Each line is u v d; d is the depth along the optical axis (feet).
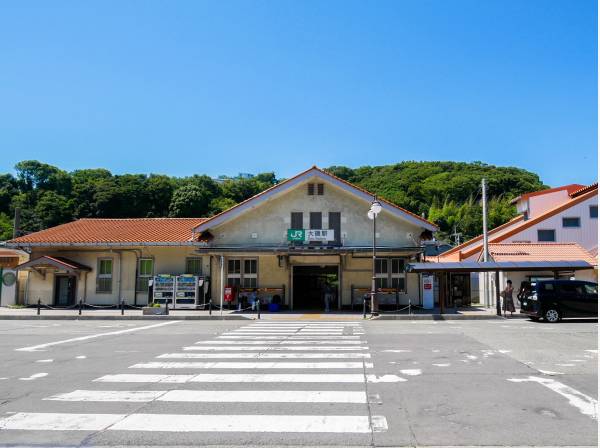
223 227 87.40
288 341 45.14
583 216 113.80
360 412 21.79
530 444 17.80
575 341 44.32
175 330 56.03
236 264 88.43
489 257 95.35
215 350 39.68
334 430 19.42
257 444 18.07
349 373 30.04
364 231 86.22
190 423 20.45
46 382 28.12
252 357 36.14
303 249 80.43
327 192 87.30
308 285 94.22
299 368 31.71
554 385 26.58
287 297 86.89
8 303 90.33
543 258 94.94
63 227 98.32
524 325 61.26
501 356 35.94
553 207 122.93
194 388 26.40
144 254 89.66
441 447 17.58
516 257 95.40
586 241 112.98
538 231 114.42
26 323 66.44
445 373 29.86
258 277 87.86
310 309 88.28
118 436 19.01
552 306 64.80
